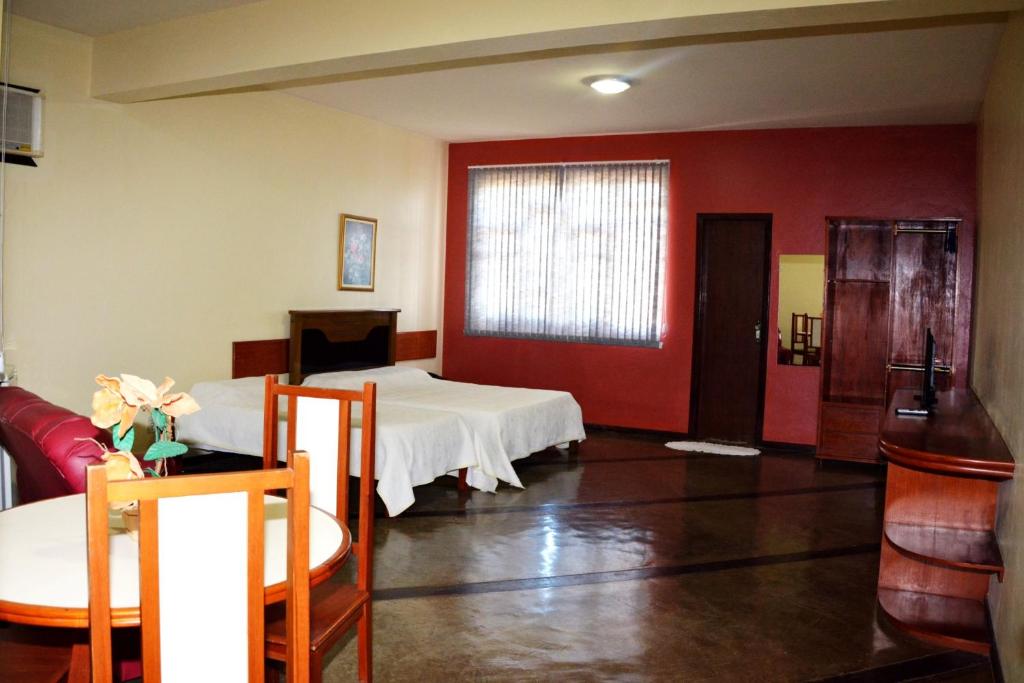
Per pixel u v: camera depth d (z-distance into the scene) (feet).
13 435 9.52
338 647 9.31
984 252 16.14
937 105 18.35
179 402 6.34
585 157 24.11
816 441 20.54
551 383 24.95
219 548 4.61
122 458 5.95
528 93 18.63
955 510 11.06
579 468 19.17
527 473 18.45
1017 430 9.07
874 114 19.52
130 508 6.13
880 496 17.13
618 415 24.09
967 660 9.48
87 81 15.29
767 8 9.36
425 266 25.55
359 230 22.56
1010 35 11.81
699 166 22.79
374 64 12.71
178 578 4.52
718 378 23.04
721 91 17.75
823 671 9.08
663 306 23.40
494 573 11.89
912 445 9.95
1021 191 9.89
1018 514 8.57
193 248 17.74
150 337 16.87
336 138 21.56
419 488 16.92
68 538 6.33
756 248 22.45
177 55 14.15
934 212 20.49
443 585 11.33
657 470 19.16
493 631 9.86
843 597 11.34
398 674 8.67
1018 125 10.50
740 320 22.72
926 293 20.15
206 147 17.89
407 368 21.54
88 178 15.46
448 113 21.33
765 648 9.61
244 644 4.73
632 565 12.44
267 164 19.49
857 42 13.92
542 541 13.47
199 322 17.98
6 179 14.05
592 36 10.80
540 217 24.81
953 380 19.84
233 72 13.52
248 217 19.07
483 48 11.55
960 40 13.60
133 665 7.36
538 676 8.72
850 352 20.74
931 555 9.83
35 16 14.02
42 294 14.76
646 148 23.31
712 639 9.83
